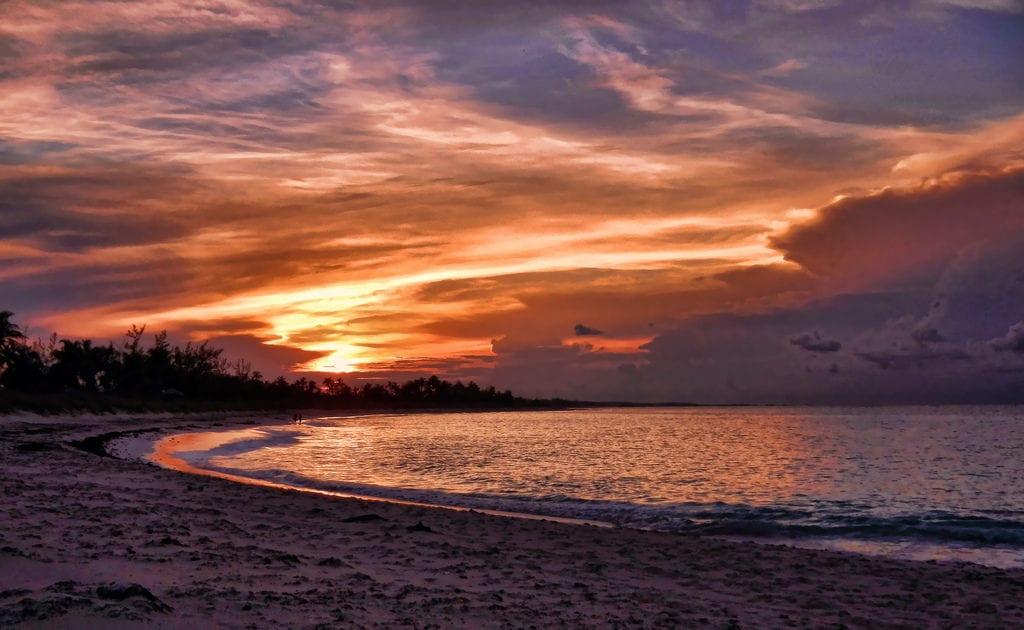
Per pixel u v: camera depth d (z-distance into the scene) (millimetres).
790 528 20938
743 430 117375
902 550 18141
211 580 9648
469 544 15328
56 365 113062
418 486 32688
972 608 11406
